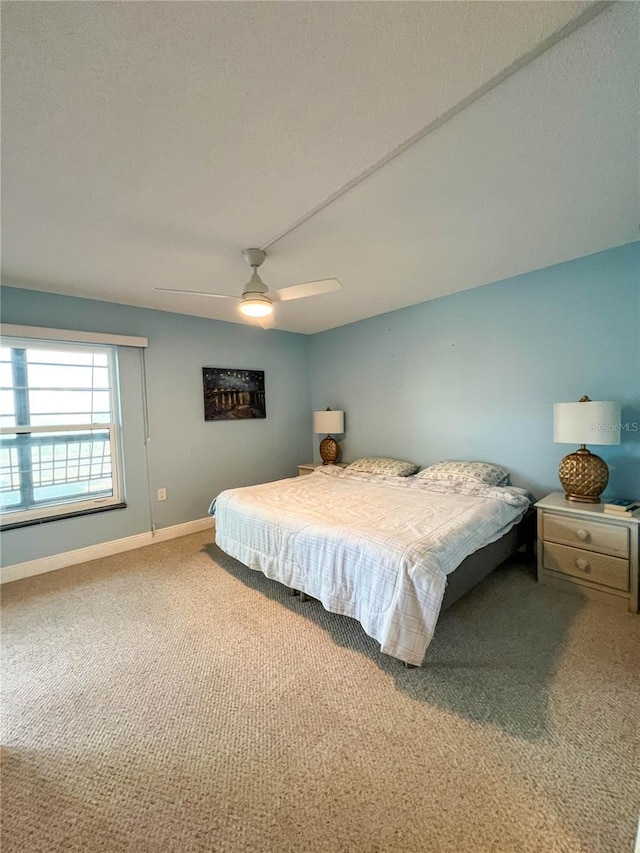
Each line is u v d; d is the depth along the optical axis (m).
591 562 2.23
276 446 4.52
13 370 2.80
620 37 0.99
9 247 2.14
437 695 1.53
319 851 1.00
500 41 1.00
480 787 1.14
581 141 1.39
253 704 1.51
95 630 2.06
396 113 1.23
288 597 2.39
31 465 2.89
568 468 2.45
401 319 3.74
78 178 1.53
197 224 1.94
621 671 1.63
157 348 3.48
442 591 1.60
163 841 1.03
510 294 2.94
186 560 3.03
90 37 0.95
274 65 1.04
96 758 1.29
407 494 2.81
